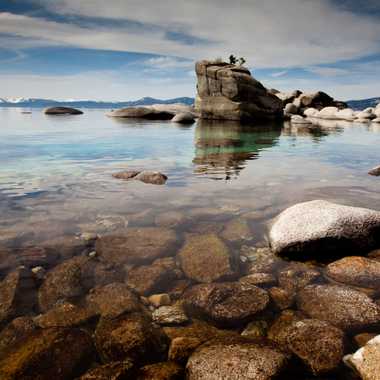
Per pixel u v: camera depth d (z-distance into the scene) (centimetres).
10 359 281
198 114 3406
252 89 3123
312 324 319
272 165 1087
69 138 1711
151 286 404
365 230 487
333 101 4881
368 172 970
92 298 373
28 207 639
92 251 472
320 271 445
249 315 351
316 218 498
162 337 317
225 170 1002
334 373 272
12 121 2956
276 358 270
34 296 371
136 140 1673
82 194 731
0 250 465
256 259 475
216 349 281
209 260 455
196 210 645
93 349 301
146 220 589
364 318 335
